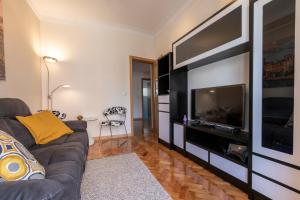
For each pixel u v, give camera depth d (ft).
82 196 5.20
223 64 7.61
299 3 3.82
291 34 4.09
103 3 10.19
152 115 15.40
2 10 6.76
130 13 11.39
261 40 4.65
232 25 5.95
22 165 2.74
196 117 8.81
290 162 4.04
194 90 8.91
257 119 4.79
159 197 5.18
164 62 11.20
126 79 13.87
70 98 12.17
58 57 11.83
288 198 4.09
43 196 2.01
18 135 5.13
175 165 7.59
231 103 6.73
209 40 7.07
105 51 13.14
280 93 4.37
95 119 12.15
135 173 6.77
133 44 14.11
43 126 6.13
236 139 5.67
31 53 9.82
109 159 8.32
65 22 11.95
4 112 5.23
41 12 11.05
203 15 8.91
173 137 9.83
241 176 5.54
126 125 13.83
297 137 3.90
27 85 9.20
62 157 4.29
